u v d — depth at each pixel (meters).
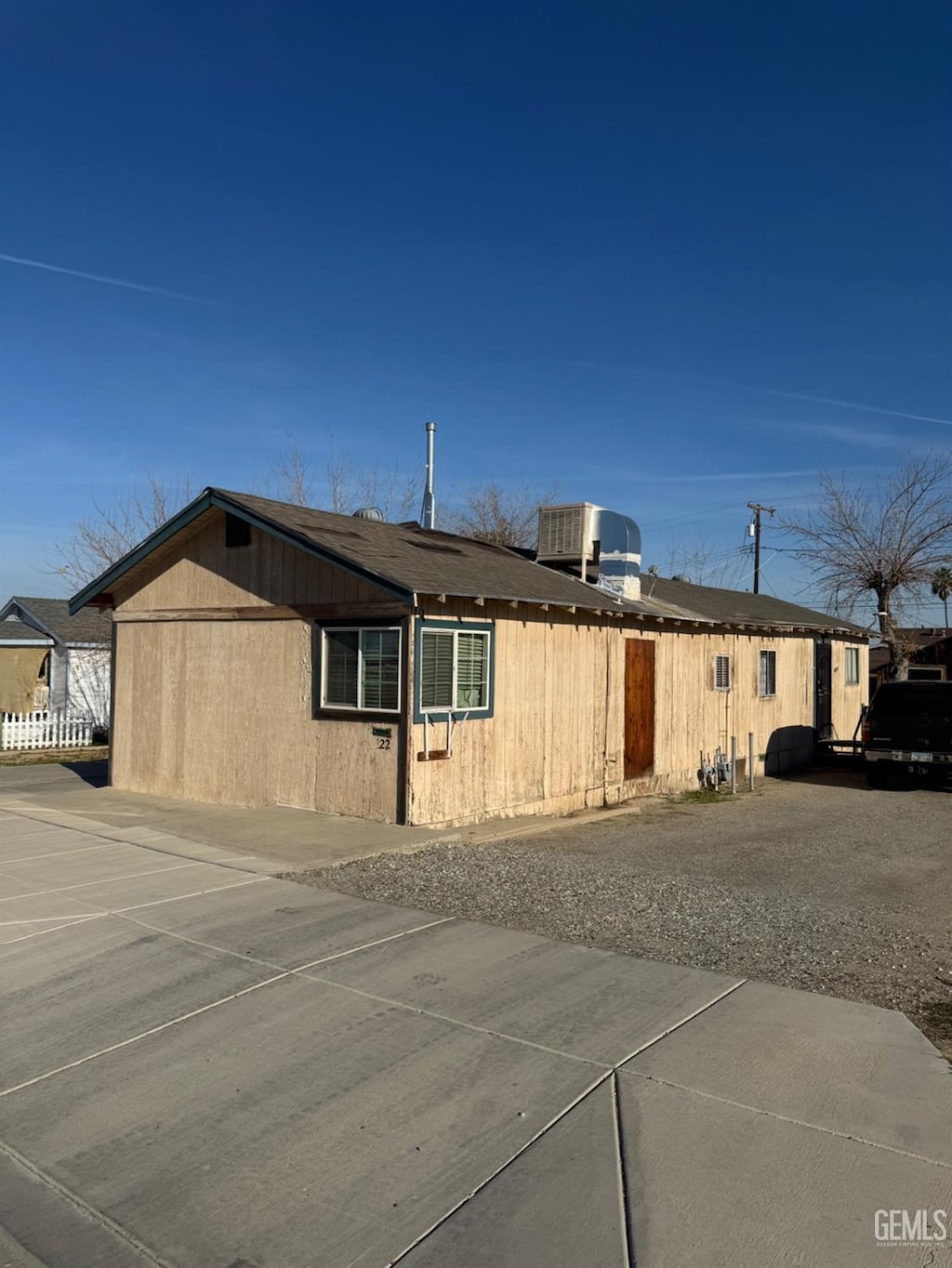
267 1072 4.45
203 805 11.77
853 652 23.64
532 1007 5.16
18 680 24.98
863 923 7.23
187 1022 5.00
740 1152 3.72
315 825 10.21
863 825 12.47
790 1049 4.65
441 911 7.02
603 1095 4.18
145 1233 3.34
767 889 8.52
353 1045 4.71
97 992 5.40
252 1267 3.15
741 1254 3.13
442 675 10.59
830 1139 3.81
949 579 36.25
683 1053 4.59
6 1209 3.49
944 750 15.79
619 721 14.04
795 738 20.06
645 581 18.64
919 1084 4.29
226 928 6.49
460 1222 3.32
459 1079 4.35
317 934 6.36
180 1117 4.07
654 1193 3.46
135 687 13.28
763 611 20.39
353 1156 3.74
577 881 8.19
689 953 6.20
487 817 11.31
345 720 10.78
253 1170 3.67
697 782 16.25
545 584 13.06
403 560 11.18
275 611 11.54
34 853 8.79
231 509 11.50
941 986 5.75
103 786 15.10
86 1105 4.18
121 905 7.04
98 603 13.78
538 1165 3.65
